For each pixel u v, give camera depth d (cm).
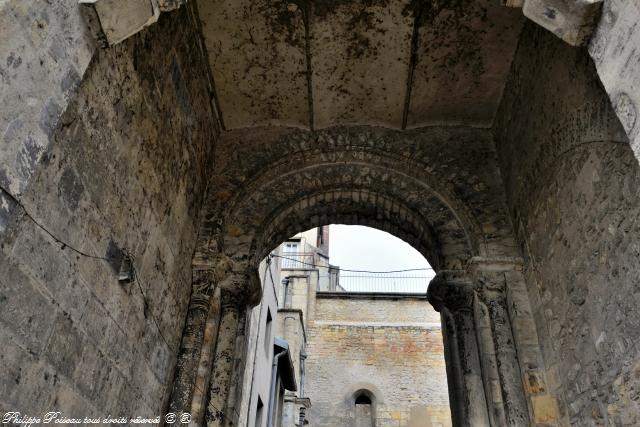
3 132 196
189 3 479
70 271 272
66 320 269
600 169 344
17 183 207
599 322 342
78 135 280
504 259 496
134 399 364
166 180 430
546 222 438
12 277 221
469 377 464
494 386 446
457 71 555
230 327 495
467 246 527
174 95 451
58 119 233
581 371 369
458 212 546
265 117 611
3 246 213
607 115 336
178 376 444
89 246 294
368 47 539
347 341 2066
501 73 554
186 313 480
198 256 508
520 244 504
